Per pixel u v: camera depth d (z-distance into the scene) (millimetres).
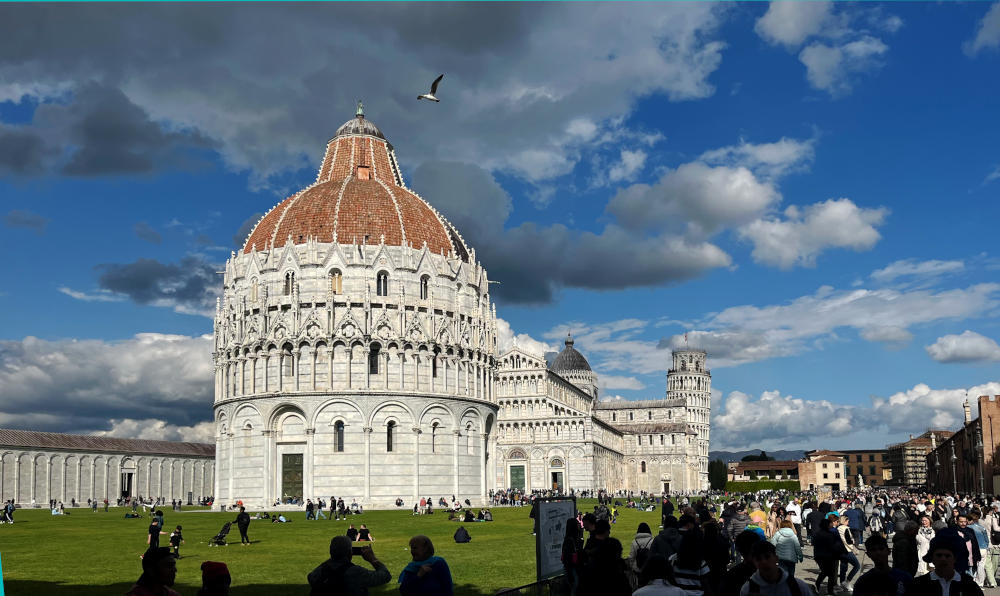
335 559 17734
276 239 123250
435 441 119125
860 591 14586
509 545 58156
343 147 141250
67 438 165125
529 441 192750
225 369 123500
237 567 46406
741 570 18188
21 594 36406
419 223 127688
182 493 187375
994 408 135750
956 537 23328
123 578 42188
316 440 115312
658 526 78938
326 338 116562
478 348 127750
